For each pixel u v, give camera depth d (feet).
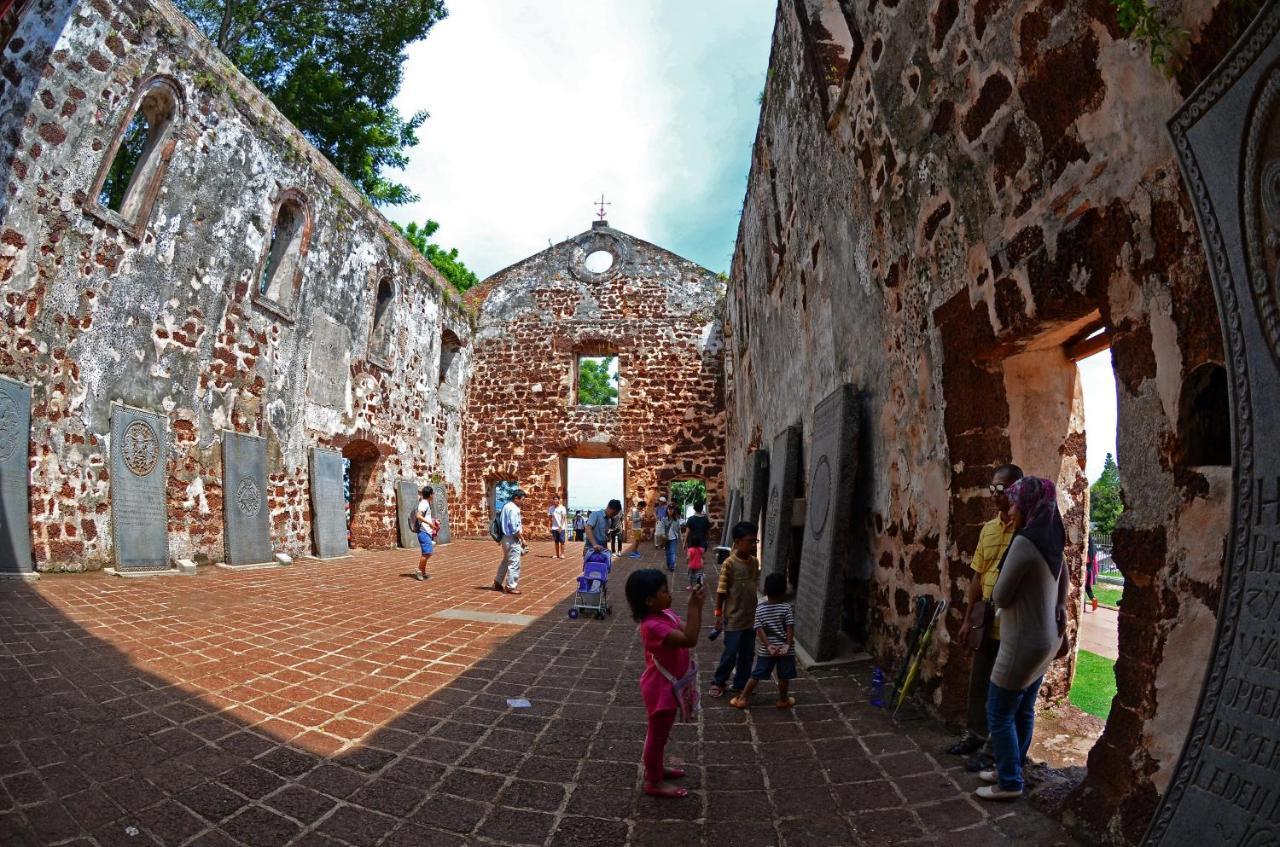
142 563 28.02
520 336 68.44
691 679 10.82
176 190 30.96
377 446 49.24
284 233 40.29
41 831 8.60
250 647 17.92
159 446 29.60
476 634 21.57
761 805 10.28
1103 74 9.15
